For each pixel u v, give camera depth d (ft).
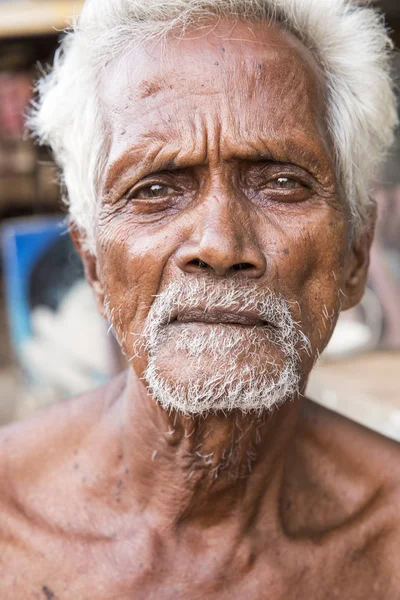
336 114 4.17
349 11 4.71
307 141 3.82
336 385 8.05
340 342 9.12
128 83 3.86
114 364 10.57
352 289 4.61
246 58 3.77
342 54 4.29
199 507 4.17
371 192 4.72
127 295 3.87
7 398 14.76
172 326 3.64
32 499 4.46
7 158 20.26
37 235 11.95
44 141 5.12
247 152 3.70
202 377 3.49
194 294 3.57
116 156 3.83
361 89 4.34
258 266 3.59
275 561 4.23
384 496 4.66
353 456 4.74
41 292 11.89
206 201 3.72
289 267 3.75
